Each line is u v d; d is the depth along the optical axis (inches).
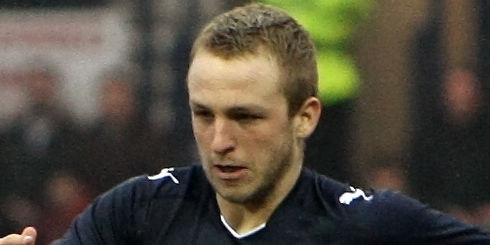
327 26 478.6
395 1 487.5
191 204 255.6
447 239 247.8
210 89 235.6
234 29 239.0
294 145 248.1
